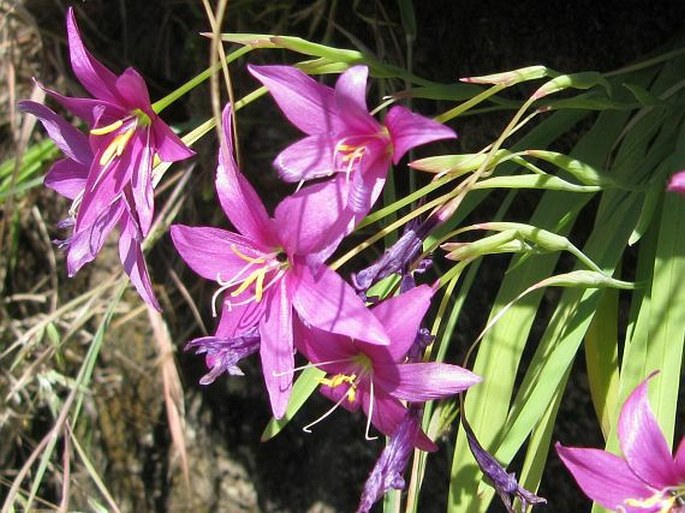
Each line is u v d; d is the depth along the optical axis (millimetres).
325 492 329
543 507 289
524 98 280
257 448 342
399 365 194
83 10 354
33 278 382
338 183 195
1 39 373
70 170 230
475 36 287
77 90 357
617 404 210
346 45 309
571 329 223
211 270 209
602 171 221
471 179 205
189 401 352
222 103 322
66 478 315
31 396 375
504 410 225
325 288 194
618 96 256
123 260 215
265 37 221
